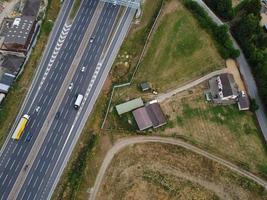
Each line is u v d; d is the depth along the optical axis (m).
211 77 154.12
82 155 138.75
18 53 153.38
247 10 163.38
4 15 161.75
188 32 161.25
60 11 162.75
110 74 153.12
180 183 136.25
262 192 136.50
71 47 156.75
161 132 144.38
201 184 136.75
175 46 158.50
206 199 134.38
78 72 152.88
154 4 166.38
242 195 135.88
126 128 144.38
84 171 136.50
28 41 153.62
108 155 139.75
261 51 154.12
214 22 162.50
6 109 144.00
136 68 153.25
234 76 155.38
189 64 155.75
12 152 139.12
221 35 157.50
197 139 143.50
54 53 155.25
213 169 139.12
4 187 134.38
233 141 143.88
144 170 137.62
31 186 134.75
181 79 153.00
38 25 159.25
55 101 147.75
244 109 148.88
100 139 142.12
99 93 150.00
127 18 163.38
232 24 166.00
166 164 139.12
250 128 146.75
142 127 143.25
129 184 135.00
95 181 135.50
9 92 146.62
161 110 147.12
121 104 146.75
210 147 142.38
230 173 138.88
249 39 157.12
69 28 160.00
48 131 143.00
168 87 151.38
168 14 164.38
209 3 168.12
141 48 157.50
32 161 138.25
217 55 158.00
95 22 162.12
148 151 140.88
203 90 151.62
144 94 150.00
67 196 133.00
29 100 147.12
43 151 139.88
